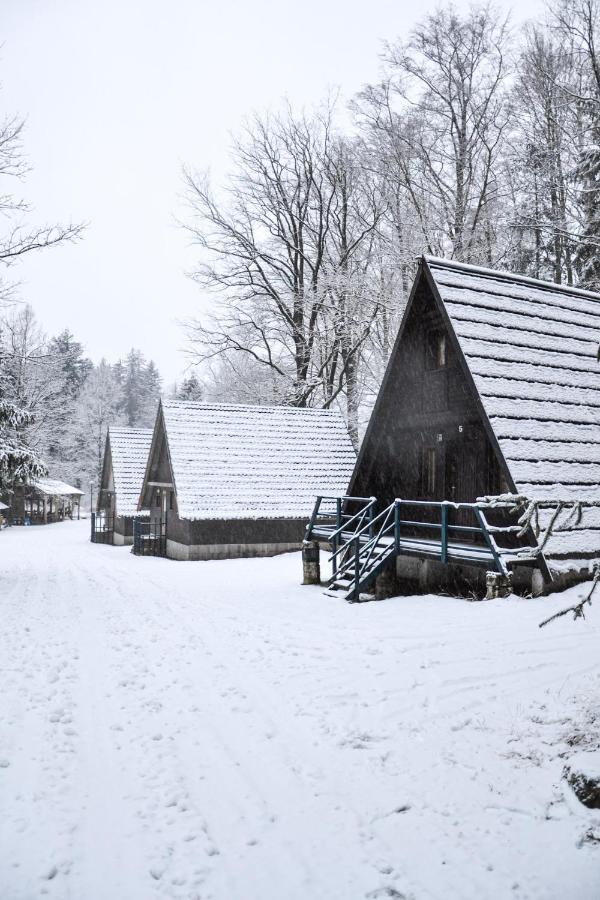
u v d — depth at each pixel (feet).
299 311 120.06
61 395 231.30
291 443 91.40
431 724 21.38
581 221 85.20
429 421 52.31
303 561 52.47
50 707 23.43
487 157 93.35
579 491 40.27
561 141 88.79
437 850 14.66
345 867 14.08
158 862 14.21
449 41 91.91
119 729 21.45
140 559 85.61
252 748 19.94
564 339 49.62
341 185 116.16
